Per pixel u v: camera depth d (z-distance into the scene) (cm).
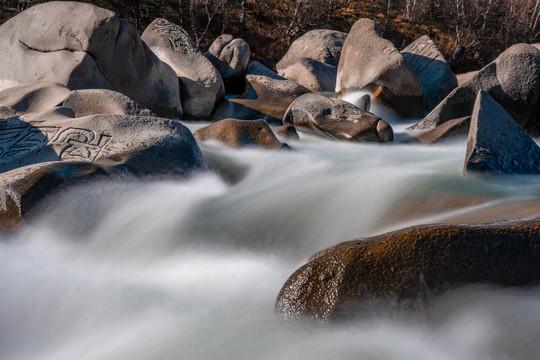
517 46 870
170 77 969
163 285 375
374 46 1089
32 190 395
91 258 404
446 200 445
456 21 2433
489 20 2594
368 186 493
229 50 1277
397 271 288
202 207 478
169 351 289
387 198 464
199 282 374
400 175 524
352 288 288
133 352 294
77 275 379
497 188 471
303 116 781
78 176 421
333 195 487
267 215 464
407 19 2558
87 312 345
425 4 2628
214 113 1052
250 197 507
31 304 354
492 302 280
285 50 2091
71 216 408
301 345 282
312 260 311
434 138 740
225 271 391
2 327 340
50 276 371
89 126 530
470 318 277
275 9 2311
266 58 2036
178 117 987
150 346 297
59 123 546
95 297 355
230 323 311
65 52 866
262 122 670
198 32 2008
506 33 2503
